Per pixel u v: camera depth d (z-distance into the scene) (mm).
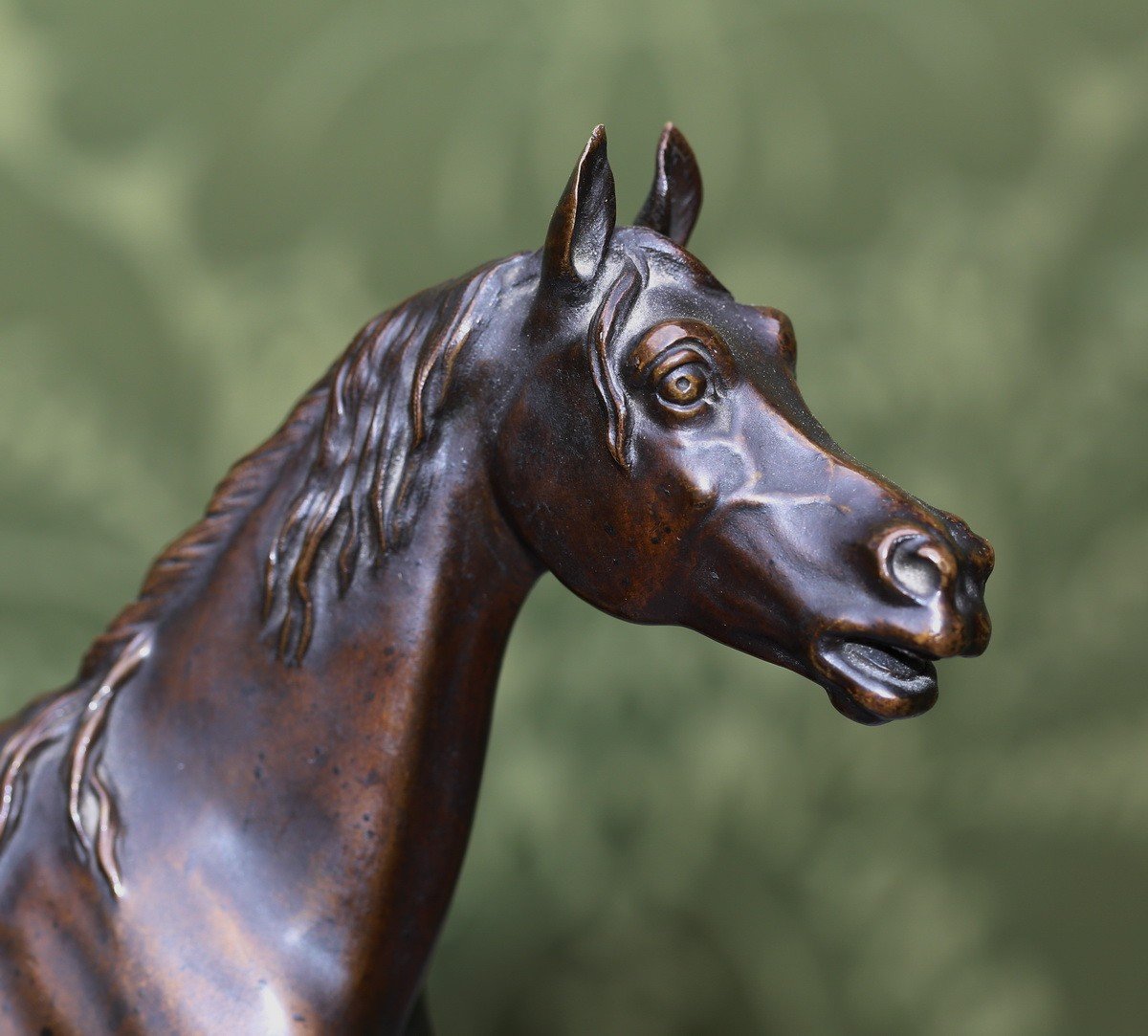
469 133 1508
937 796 1526
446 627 815
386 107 1498
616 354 796
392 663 812
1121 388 1549
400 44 1498
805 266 1550
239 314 1485
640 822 1457
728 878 1479
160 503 1477
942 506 1534
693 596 803
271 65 1480
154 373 1479
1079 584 1552
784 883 1489
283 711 814
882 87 1547
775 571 792
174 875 810
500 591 822
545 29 1514
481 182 1512
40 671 1448
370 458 811
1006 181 1560
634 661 1461
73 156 1467
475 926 1415
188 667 818
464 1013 1410
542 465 806
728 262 1543
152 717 818
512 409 808
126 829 812
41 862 813
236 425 1471
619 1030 1425
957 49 1546
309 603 812
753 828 1482
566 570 811
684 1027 1436
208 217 1488
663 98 1530
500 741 1440
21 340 1457
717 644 1483
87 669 827
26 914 811
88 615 1466
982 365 1542
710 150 1540
